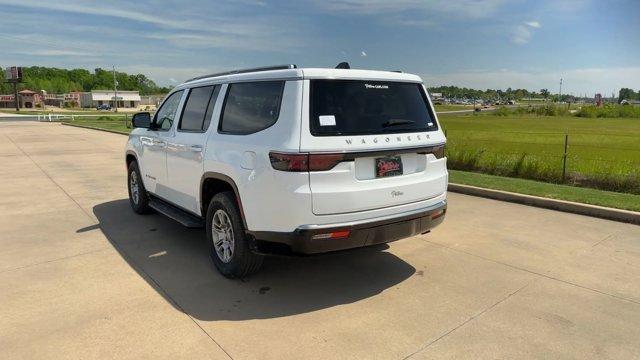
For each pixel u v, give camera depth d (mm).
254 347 3344
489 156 11750
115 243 5668
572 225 6512
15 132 28156
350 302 4086
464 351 3305
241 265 4367
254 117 4215
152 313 3852
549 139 21828
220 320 3742
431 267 4914
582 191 8383
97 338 3457
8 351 3277
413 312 3893
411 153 4312
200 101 5164
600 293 4262
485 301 4102
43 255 5242
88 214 7113
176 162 5418
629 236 5977
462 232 6168
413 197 4293
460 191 8906
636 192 8875
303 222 3764
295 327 3635
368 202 3963
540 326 3656
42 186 9508
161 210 5789
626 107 60562
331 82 3988
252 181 4016
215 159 4504
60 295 4184
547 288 4371
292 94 3879
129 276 4637
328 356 3234
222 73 5062
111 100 134375
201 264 4973
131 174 7125
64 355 3234
